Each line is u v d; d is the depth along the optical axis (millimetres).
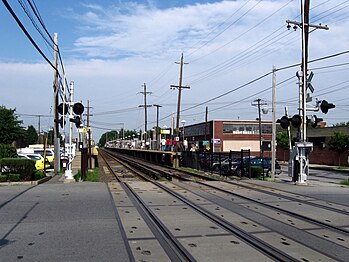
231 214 10602
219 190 16406
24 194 13781
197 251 6922
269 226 9109
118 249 7000
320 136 55875
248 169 25641
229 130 75688
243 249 7086
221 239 7801
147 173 31078
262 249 7070
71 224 9023
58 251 6863
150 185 17891
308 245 7453
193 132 87000
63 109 20094
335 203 12953
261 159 29609
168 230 8500
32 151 40125
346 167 44844
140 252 6828
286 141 62375
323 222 9594
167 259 6441
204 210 11086
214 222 9438
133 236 7953
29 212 10430
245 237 7938
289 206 12125
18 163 17812
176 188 16766
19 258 6449
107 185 17312
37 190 14969
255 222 9555
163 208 11383
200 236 8023
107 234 8109
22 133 46219
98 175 27344
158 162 50656
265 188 17438
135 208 11297
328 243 7641
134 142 110875
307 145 19812
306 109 20641
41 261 6305
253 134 76625
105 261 6312
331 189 17266
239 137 76000
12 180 17594
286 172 37156
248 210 11289
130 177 28250
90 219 9602
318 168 45031
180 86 45750
